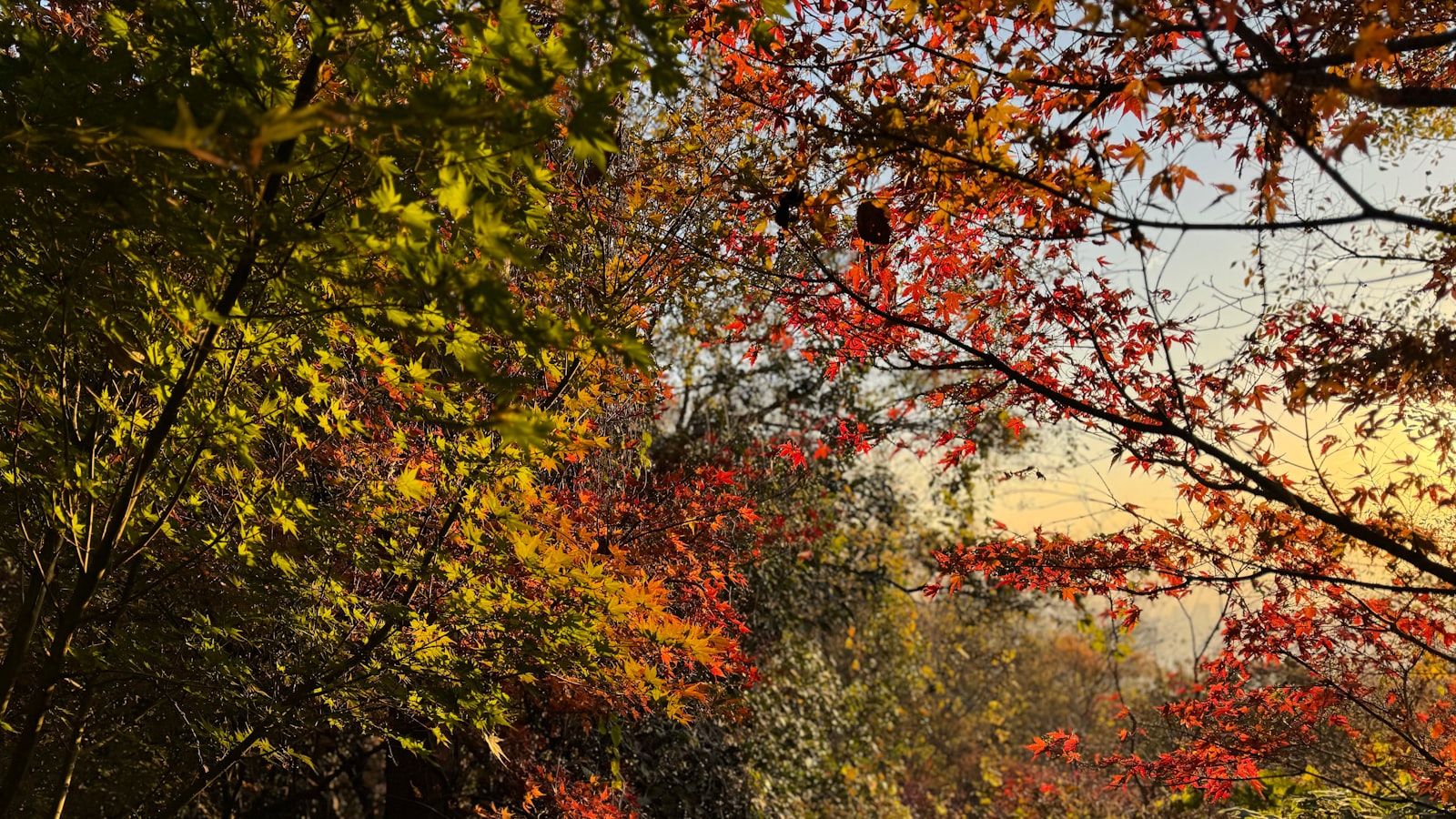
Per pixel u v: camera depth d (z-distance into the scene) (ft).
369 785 35.27
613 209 17.29
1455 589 11.40
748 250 16.79
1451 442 11.83
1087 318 14.03
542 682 19.88
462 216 7.55
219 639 16.12
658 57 7.07
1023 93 12.37
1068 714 78.07
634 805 24.58
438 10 7.71
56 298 10.19
